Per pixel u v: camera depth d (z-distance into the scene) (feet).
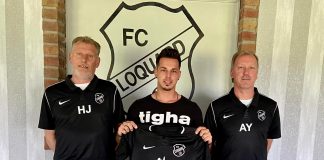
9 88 5.58
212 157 4.99
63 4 5.69
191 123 4.46
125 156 4.22
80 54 4.46
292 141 6.12
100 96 4.61
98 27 5.93
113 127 4.76
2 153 5.72
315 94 6.05
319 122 6.13
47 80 5.51
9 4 5.40
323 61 5.97
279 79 5.92
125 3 5.93
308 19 5.84
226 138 4.76
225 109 4.85
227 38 6.15
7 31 5.45
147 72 6.11
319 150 6.15
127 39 6.01
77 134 4.43
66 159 4.49
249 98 4.93
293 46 5.87
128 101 6.13
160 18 6.03
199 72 6.18
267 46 5.83
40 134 5.71
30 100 5.62
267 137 5.04
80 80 4.64
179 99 4.62
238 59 4.76
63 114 4.48
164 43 6.08
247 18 5.65
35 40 5.50
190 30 6.10
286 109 6.02
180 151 4.16
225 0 6.08
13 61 5.53
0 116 5.65
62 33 5.67
